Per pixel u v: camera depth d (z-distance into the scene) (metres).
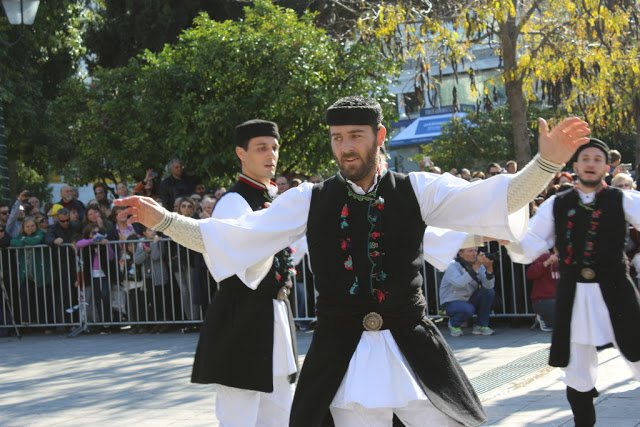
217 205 3.80
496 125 22.09
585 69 12.23
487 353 6.75
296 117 12.00
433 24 12.54
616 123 13.81
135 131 13.02
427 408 2.56
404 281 2.63
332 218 2.68
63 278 9.59
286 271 3.70
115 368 7.00
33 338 9.51
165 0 17.00
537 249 4.15
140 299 9.23
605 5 11.77
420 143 28.17
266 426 3.74
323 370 2.59
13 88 15.84
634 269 7.15
